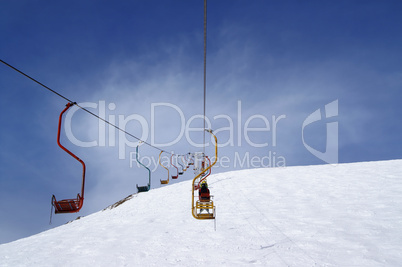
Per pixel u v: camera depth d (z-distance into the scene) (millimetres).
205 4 6289
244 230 12461
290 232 11625
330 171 25938
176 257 9953
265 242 10719
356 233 10641
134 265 9562
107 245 12180
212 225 13688
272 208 15875
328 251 9242
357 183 19766
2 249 14492
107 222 17781
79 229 16672
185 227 13836
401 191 16281
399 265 7781
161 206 20500
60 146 6273
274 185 22297
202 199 11227
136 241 12352
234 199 19062
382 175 21438
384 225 11164
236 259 9250
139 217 17797
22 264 11031
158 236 12758
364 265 8008
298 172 27344
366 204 14438
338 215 13219
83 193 6605
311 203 16062
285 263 8570
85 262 10336
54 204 6539
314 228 11781
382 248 9016
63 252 11922
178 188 27359
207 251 10258
